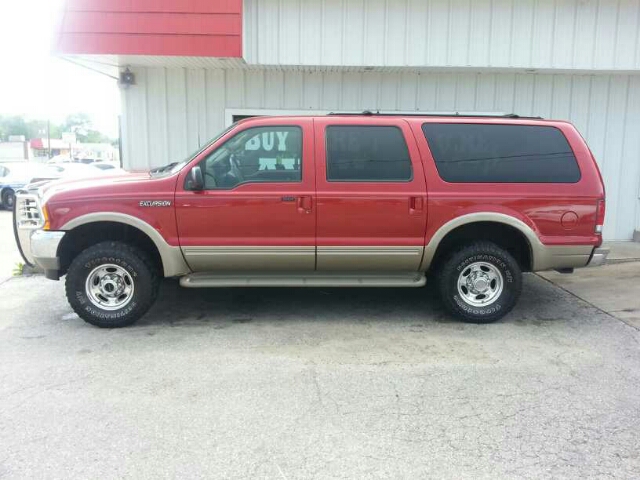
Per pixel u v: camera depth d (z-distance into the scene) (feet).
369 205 17.13
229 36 25.22
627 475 9.87
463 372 14.34
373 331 17.56
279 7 27.30
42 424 11.58
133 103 30.19
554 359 15.28
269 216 17.10
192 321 18.53
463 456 10.46
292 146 17.30
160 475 9.83
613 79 30.63
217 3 25.12
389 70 29.48
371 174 17.31
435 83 30.37
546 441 11.00
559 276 24.89
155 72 29.91
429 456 10.44
